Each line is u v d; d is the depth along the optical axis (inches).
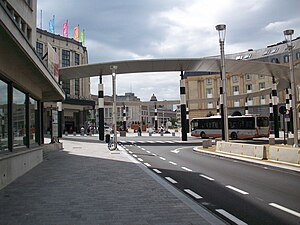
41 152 668.7
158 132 2930.6
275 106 1604.3
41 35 2896.2
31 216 250.7
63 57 3120.1
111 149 1038.4
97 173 498.0
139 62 1269.7
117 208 275.1
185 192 350.6
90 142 1441.9
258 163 614.2
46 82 573.6
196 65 1320.1
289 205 288.7
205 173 500.1
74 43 3243.1
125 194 335.6
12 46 337.4
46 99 840.9
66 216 250.2
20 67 441.4
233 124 1584.6
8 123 420.5
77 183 405.1
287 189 363.6
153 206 281.9
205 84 3432.6
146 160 717.3
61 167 578.9
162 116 6481.3
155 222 232.2
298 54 2645.2
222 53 937.5
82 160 706.8
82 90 3373.5
